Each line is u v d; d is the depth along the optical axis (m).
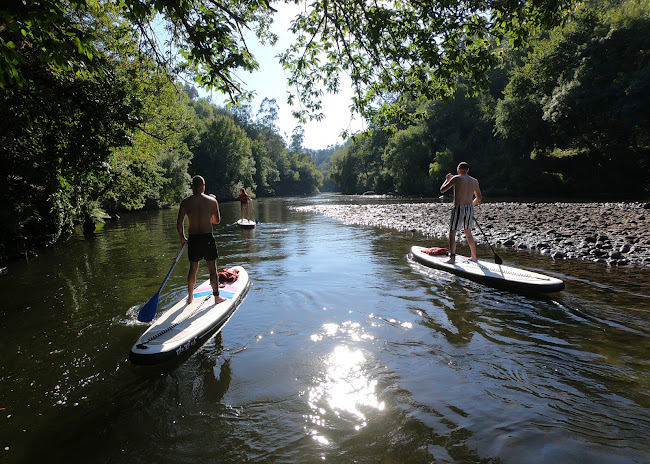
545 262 7.71
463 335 4.36
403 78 6.57
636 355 3.71
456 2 5.47
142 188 18.20
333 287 6.50
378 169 58.59
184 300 5.57
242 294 6.11
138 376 3.69
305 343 4.30
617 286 5.90
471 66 5.72
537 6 4.99
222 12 5.72
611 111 25.45
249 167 63.12
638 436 2.58
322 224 17.25
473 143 41.12
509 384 3.31
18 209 11.04
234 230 15.58
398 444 2.60
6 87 7.01
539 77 30.75
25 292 6.79
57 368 3.89
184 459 2.54
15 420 3.04
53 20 4.20
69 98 7.97
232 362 3.91
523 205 19.84
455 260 7.57
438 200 34.22
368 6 6.00
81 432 2.87
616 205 16.33
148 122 12.45
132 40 6.91
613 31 24.62
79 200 12.97
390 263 8.26
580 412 2.88
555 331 4.37
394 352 4.00
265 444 2.66
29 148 9.05
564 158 32.94
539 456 2.42
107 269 8.56
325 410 3.04
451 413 2.93
